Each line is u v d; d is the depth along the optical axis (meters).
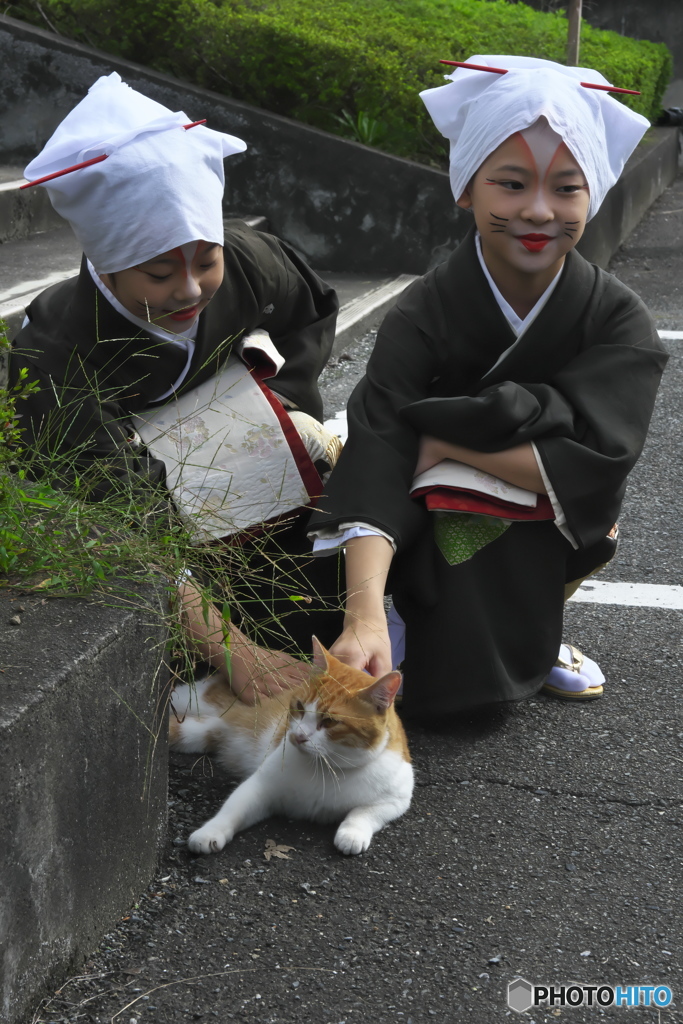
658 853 2.30
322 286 3.15
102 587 2.05
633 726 2.80
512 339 2.70
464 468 2.67
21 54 7.28
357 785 2.36
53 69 7.29
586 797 2.50
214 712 2.65
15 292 4.60
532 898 2.15
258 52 7.38
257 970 1.93
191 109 7.26
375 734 2.31
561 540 2.72
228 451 2.77
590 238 7.98
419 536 2.71
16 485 2.26
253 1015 1.83
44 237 6.09
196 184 2.45
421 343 2.74
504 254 2.60
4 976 1.68
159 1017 1.81
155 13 7.37
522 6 11.21
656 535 4.04
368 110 7.52
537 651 2.75
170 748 2.65
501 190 2.55
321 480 2.84
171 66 7.54
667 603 3.51
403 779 2.41
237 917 2.07
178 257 2.45
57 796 1.78
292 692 2.47
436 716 2.83
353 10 8.74
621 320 2.73
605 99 2.64
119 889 2.04
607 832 2.37
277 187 7.30
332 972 1.93
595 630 3.33
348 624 2.54
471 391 2.80
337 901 2.13
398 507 2.62
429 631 2.71
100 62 7.27
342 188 7.24
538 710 2.88
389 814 2.40
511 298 2.70
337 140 7.16
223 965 1.94
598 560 2.83
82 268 2.63
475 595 2.67
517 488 2.65
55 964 1.84
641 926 2.07
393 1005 1.86
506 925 2.07
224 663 2.54
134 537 2.17
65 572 2.06
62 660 1.79
